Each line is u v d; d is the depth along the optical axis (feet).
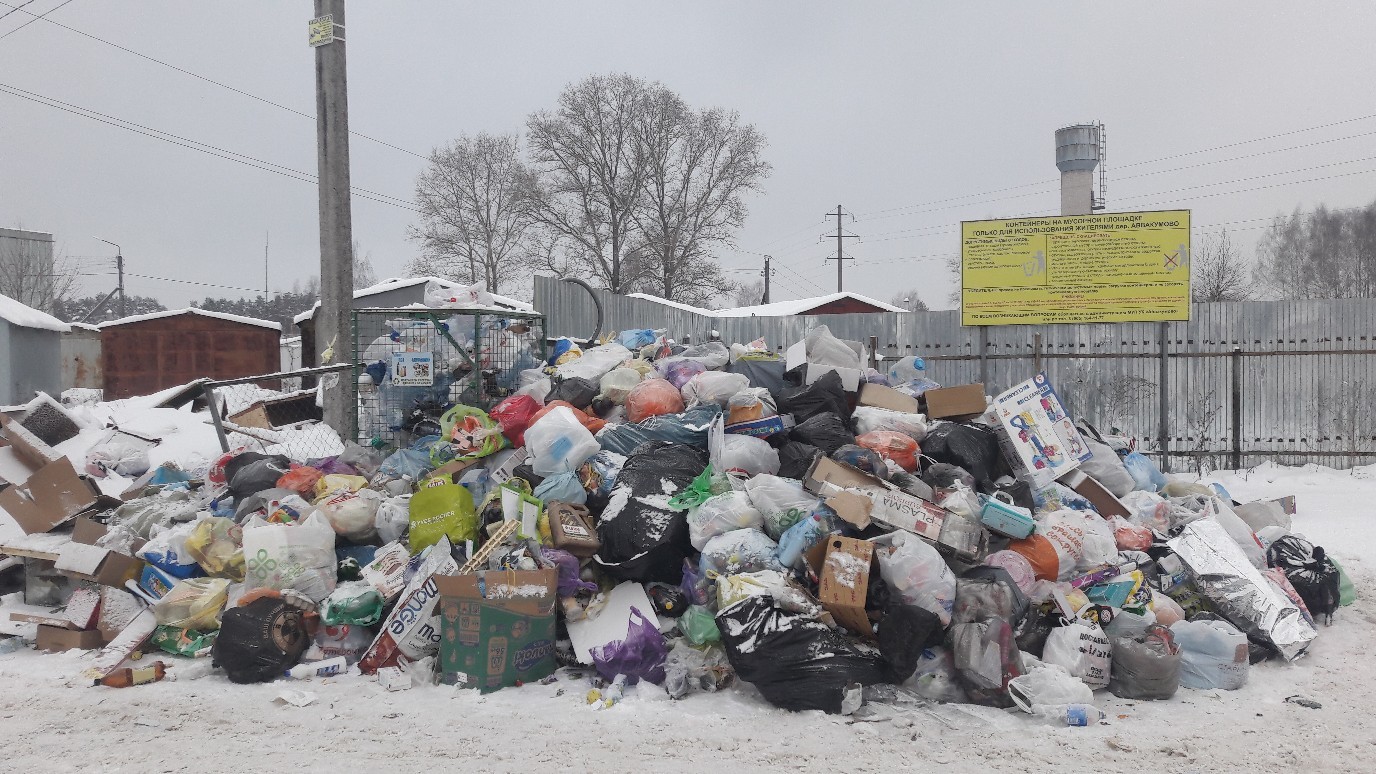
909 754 12.92
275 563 17.56
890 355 40.16
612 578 17.48
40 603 19.83
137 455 28.76
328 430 28.50
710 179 131.85
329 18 28.89
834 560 15.58
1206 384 37.22
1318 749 13.07
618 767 12.48
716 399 21.77
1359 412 36.22
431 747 13.24
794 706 14.64
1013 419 21.42
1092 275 36.99
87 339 74.69
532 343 26.89
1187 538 19.10
